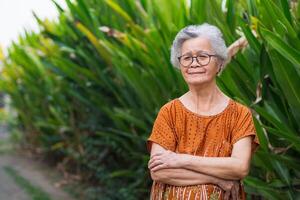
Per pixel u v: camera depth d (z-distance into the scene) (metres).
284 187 3.17
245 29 3.07
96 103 5.89
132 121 4.88
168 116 2.17
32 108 8.38
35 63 6.71
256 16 3.25
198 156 2.08
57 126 7.16
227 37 3.29
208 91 2.12
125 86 5.09
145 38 4.13
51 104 7.52
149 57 4.27
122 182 5.79
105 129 5.92
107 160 6.20
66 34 6.04
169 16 4.01
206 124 2.11
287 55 2.71
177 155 2.10
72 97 6.55
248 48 3.31
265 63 3.06
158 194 2.17
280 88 3.10
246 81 3.26
